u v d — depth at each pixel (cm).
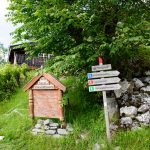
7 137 327
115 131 299
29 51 380
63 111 323
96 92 365
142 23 328
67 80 439
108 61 355
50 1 310
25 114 387
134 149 264
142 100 326
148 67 378
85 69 340
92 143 288
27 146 304
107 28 357
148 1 365
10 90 531
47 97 336
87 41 333
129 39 293
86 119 325
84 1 328
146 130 288
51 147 295
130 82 350
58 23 309
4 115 415
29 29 346
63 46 354
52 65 325
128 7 355
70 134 309
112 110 326
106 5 338
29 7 322
